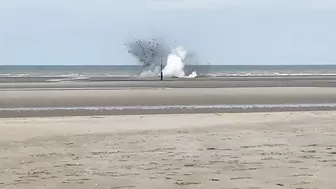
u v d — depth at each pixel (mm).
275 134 17641
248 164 12219
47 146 15430
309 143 15539
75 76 101062
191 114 25906
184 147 14953
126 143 15844
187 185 10133
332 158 12922
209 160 12812
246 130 18891
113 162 12672
